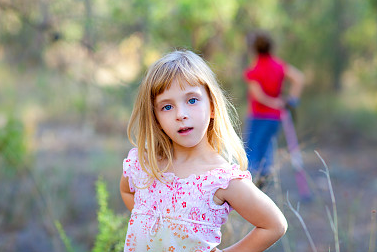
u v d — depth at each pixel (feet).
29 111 26.08
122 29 17.33
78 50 17.53
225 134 6.03
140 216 5.93
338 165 20.56
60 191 15.61
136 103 6.09
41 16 16.72
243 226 8.86
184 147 6.01
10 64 19.62
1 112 21.99
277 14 23.44
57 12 16.72
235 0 19.79
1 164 15.64
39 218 14.07
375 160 21.38
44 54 17.83
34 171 16.42
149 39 17.40
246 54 21.71
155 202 5.85
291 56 28.73
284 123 16.25
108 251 8.24
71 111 25.99
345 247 10.44
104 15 17.44
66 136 23.76
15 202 14.60
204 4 17.87
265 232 5.60
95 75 18.25
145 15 17.19
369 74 31.45
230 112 7.07
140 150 6.03
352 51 30.63
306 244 10.86
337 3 28.35
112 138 24.20
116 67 17.89
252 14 21.90
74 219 14.32
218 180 5.62
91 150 21.68
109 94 19.54
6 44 17.37
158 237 5.73
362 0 28.37
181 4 17.43
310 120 26.94
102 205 8.66
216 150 6.21
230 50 21.30
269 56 16.51
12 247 12.66
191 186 5.70
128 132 6.19
